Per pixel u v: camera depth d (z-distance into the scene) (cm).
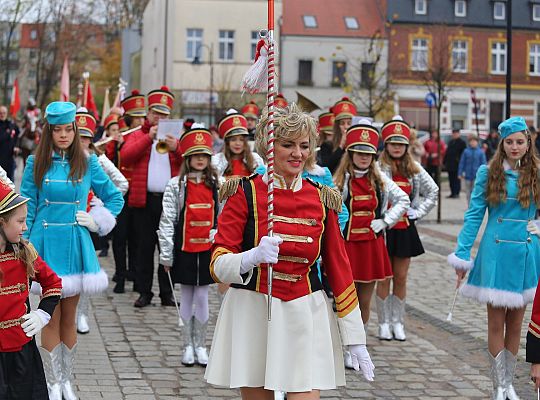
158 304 1016
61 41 4691
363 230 782
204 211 766
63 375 638
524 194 647
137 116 1157
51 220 638
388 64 4681
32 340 499
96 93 5553
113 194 674
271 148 427
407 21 4744
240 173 879
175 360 763
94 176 670
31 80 5659
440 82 2659
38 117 2834
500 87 4891
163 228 766
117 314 953
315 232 444
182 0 4612
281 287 437
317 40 4728
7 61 4588
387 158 873
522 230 651
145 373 718
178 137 990
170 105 1020
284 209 442
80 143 650
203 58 4644
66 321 641
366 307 809
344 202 784
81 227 647
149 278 1002
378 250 792
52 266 630
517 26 4884
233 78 4616
